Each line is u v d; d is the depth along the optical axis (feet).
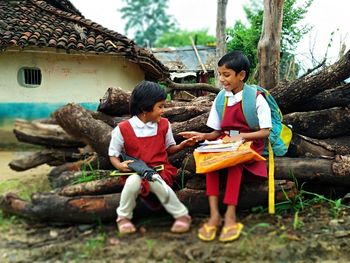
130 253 9.02
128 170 10.30
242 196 10.73
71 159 13.75
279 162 11.63
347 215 10.85
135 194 9.95
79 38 31.14
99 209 10.30
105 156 12.56
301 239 9.50
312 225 10.22
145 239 9.63
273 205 10.45
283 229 9.93
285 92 13.25
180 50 52.54
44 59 31.60
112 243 9.49
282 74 33.42
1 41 28.30
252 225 10.15
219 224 9.95
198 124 13.35
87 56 32.53
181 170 12.07
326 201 11.73
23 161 13.15
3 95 30.99
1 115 30.96
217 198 10.09
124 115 14.61
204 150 10.43
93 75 32.86
